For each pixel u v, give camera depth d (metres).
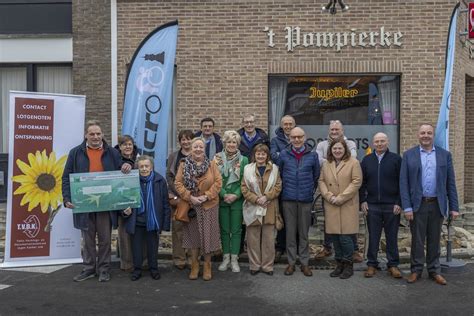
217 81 10.04
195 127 10.11
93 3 10.55
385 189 6.79
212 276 6.98
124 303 5.84
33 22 11.25
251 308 5.66
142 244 6.98
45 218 7.41
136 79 7.55
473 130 12.08
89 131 6.68
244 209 7.01
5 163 11.61
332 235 6.91
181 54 10.07
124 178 6.71
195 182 6.69
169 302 5.88
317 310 5.59
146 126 7.51
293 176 6.94
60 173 7.43
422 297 6.02
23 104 7.20
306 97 10.20
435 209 6.57
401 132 9.96
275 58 9.96
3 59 11.23
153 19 10.08
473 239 8.79
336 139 6.95
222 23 9.99
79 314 5.48
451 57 7.38
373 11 9.81
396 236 6.86
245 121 7.72
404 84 9.89
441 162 6.55
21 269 7.33
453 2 9.78
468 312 5.51
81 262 7.51
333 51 9.90
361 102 10.17
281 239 7.63
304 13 9.88
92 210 6.62
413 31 9.81
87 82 10.61
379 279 6.79
